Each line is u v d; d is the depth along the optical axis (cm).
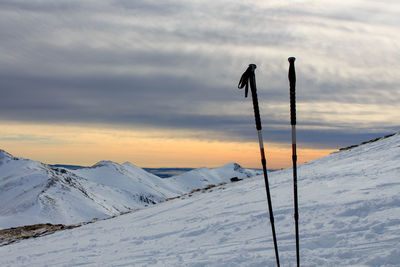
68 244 1557
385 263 569
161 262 844
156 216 1898
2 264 1346
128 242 1268
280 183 1816
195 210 1706
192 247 956
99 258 1070
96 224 2194
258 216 1127
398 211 824
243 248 805
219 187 2589
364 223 788
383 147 2231
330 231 786
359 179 1353
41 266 1135
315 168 2153
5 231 2648
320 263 611
